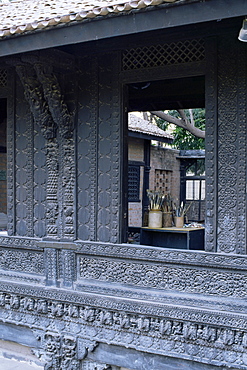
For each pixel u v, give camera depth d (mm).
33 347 5312
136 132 10984
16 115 5371
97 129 4812
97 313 4828
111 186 4754
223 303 4184
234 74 4148
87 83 4863
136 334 4617
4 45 4156
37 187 5258
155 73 4527
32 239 5250
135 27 3553
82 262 4984
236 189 4180
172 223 5473
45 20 3824
